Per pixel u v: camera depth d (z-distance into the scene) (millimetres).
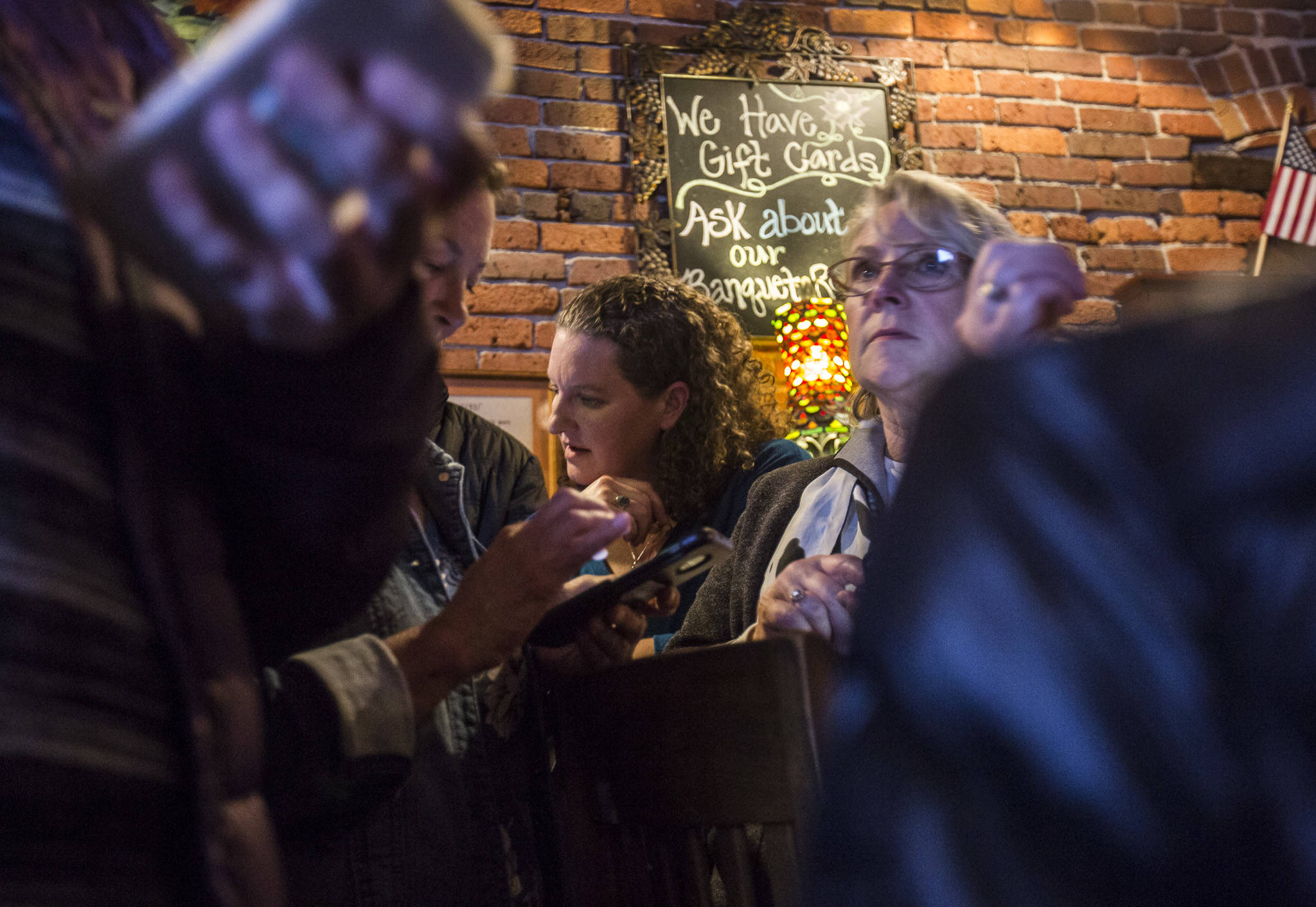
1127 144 3279
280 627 450
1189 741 218
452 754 790
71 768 307
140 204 254
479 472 1306
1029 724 225
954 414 272
